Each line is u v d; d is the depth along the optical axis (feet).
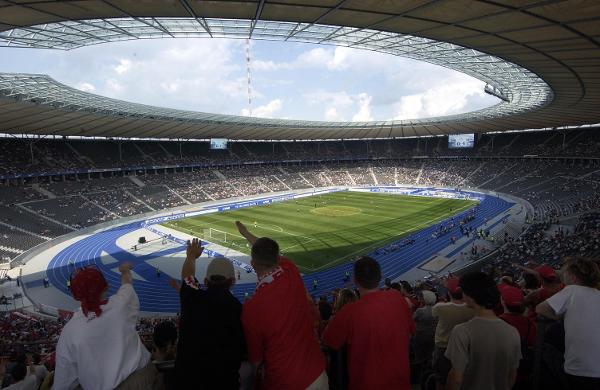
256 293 12.71
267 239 13.64
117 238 175.73
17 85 125.49
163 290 115.96
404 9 55.06
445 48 90.43
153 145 293.43
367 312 13.48
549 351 16.90
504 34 66.18
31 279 126.82
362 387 13.44
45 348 56.34
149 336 37.76
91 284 12.32
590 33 60.95
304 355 12.41
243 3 53.21
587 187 223.92
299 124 271.28
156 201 238.27
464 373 13.88
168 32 75.15
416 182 328.70
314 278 122.42
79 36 78.23
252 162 329.52
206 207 241.35
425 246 151.94
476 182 297.12
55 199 204.64
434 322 24.13
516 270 86.17
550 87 119.34
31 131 194.90
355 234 173.37
